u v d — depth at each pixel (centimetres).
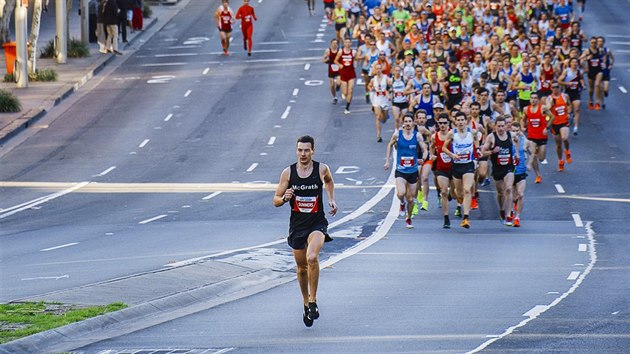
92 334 3838
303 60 13112
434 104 8062
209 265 5047
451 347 3512
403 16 12738
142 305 4172
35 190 8000
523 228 6594
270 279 4934
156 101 11269
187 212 7150
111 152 9319
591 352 3406
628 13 16475
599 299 4338
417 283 4794
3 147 9450
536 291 4556
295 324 3938
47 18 16338
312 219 3872
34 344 3625
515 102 9631
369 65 10806
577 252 5731
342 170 8600
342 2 13625
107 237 6306
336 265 5325
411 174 6500
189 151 9331
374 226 6619
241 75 12419
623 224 6719
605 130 10019
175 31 15212
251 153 9231
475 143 6900
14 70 11762
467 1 13250
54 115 10650
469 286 4697
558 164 8656
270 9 16600
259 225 6612
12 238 6378
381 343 3594
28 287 4794
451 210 7150
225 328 3894
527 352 3419
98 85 12056
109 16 13512
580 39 11675
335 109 10806
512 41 10338
